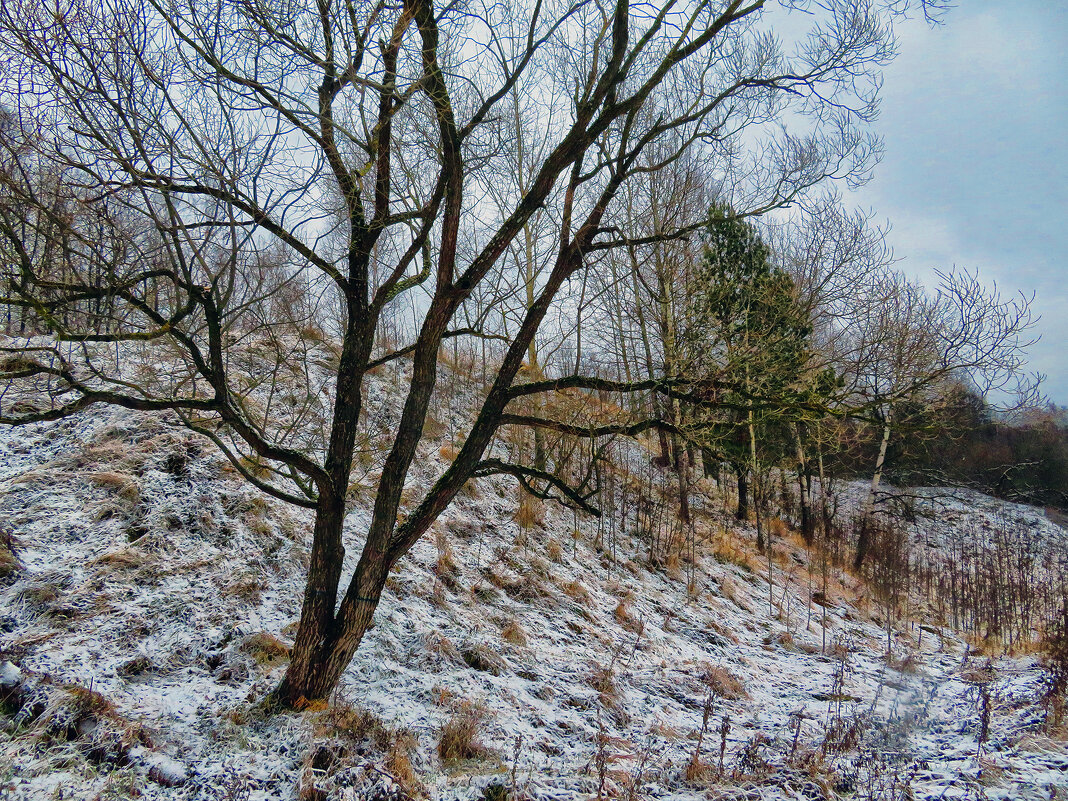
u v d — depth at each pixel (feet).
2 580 20.18
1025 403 34.40
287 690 17.99
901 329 26.30
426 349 19.25
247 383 34.88
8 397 29.81
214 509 26.00
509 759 18.17
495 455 44.70
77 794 13.26
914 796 16.63
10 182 13.79
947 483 92.12
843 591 50.37
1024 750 20.17
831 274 32.30
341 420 19.03
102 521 23.89
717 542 49.11
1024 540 79.41
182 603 21.25
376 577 18.54
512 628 26.61
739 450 51.21
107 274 14.97
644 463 61.72
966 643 42.19
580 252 20.80
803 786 17.37
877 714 24.48
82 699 15.74
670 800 16.70
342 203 19.54
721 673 28.48
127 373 33.17
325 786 14.96
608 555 39.73
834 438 25.61
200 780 14.75
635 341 41.34
